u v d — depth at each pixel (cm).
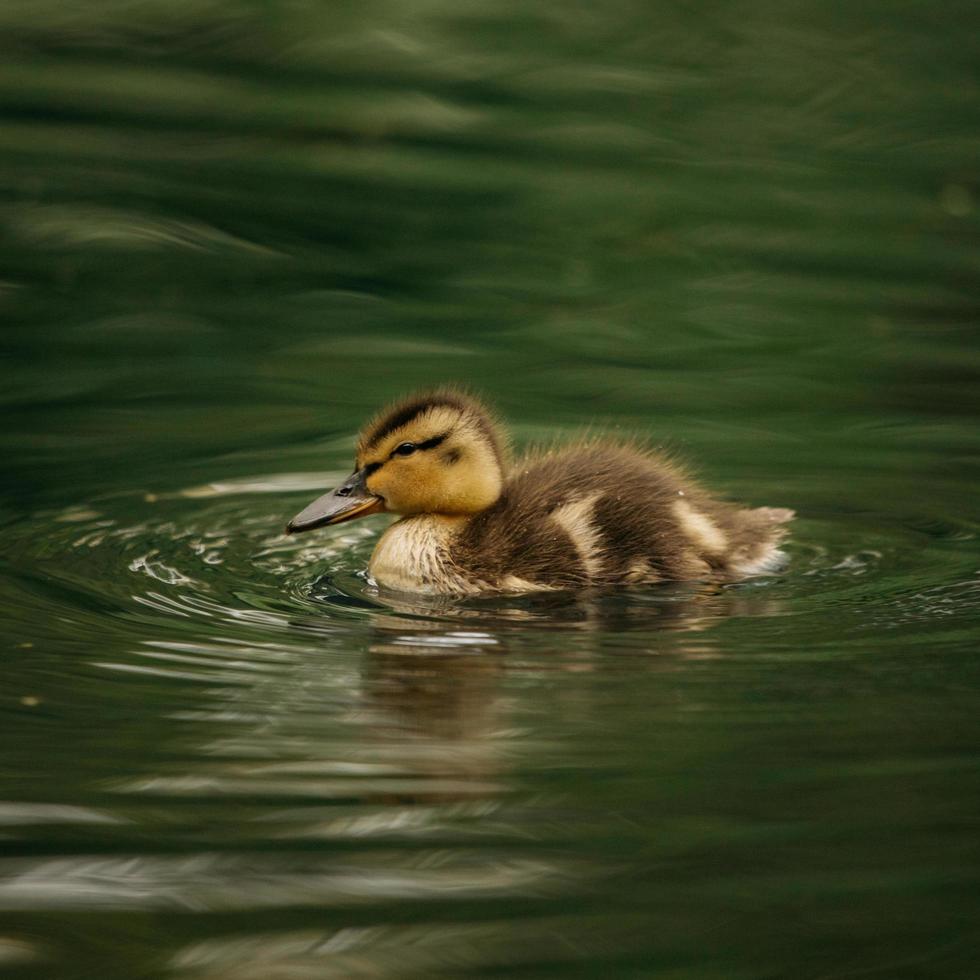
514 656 1062
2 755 918
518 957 748
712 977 734
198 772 903
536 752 926
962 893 796
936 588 1195
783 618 1134
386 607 1177
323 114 2470
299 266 2014
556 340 1816
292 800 876
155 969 736
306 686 1014
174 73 2627
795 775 898
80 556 1250
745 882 805
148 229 2084
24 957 745
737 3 2856
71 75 2606
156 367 1716
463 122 2458
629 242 2094
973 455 1506
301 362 1738
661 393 1666
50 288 1920
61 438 1521
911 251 2070
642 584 1231
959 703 979
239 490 1415
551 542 1243
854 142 2391
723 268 2025
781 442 1538
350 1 2894
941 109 2480
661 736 944
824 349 1792
